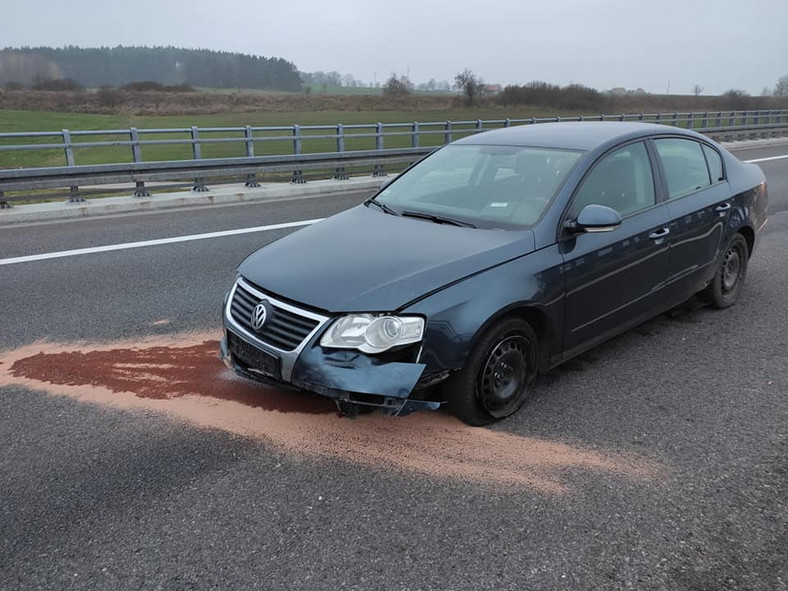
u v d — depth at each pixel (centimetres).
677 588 239
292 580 246
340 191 1366
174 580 247
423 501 293
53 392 404
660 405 383
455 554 259
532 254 361
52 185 1059
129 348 474
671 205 457
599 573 248
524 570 250
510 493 298
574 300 382
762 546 262
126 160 3145
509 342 354
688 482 306
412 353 315
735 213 523
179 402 388
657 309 462
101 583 246
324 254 364
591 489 301
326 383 311
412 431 352
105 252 771
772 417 367
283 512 286
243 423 362
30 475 315
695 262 485
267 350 332
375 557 258
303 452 333
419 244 365
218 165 1234
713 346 472
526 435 349
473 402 345
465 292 329
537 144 447
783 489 299
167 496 298
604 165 420
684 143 496
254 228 919
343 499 295
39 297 598
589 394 397
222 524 279
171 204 1136
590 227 368
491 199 411
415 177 478
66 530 276
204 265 711
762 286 622
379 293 318
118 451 336
